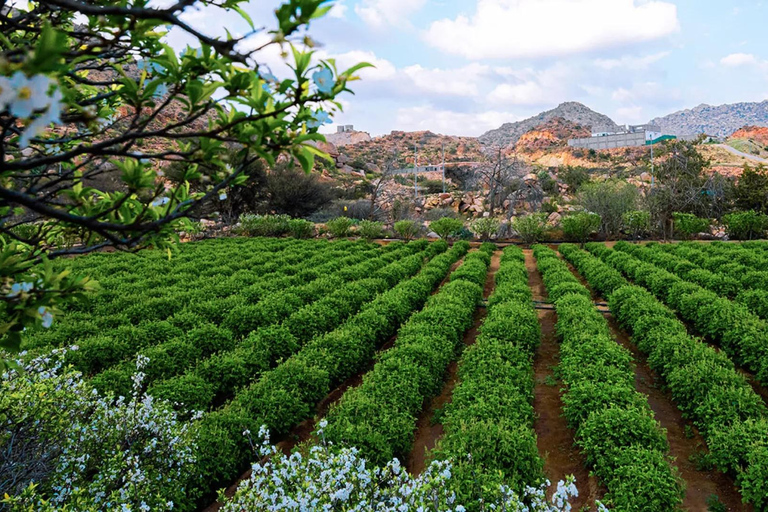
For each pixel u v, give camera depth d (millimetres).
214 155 1539
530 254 25156
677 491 4570
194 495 4848
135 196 1895
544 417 7301
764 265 15617
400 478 3568
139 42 1771
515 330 8617
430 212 35406
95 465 4121
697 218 25297
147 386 7000
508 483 4410
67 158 1281
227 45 1202
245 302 11789
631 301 10586
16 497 3145
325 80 1380
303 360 7254
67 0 1039
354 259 19500
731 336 8633
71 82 1806
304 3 1164
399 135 147125
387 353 7641
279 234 32094
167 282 14961
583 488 5586
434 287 16047
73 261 17875
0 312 1511
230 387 7180
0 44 1746
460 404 6039
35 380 4180
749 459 4918
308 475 3582
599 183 29656
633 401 5969
